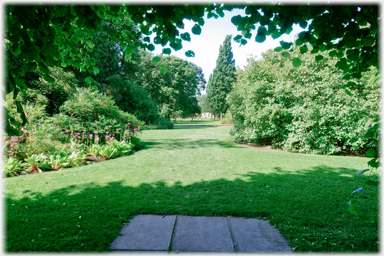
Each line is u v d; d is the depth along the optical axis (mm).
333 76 7543
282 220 2789
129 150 7445
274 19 2244
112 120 8430
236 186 4062
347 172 5051
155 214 2977
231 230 2562
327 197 3504
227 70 36125
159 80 28828
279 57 10070
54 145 5781
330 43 2365
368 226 2629
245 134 10109
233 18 2213
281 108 8633
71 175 4668
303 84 8516
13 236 2346
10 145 4805
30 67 1947
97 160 6230
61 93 8438
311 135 8102
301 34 2221
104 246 2221
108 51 15891
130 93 18812
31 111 5918
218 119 53062
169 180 4441
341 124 7781
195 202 3324
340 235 2430
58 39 2777
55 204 3182
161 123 21797
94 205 3176
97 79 15625
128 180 4398
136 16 2176
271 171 5172
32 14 1824
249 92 9523
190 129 20406
